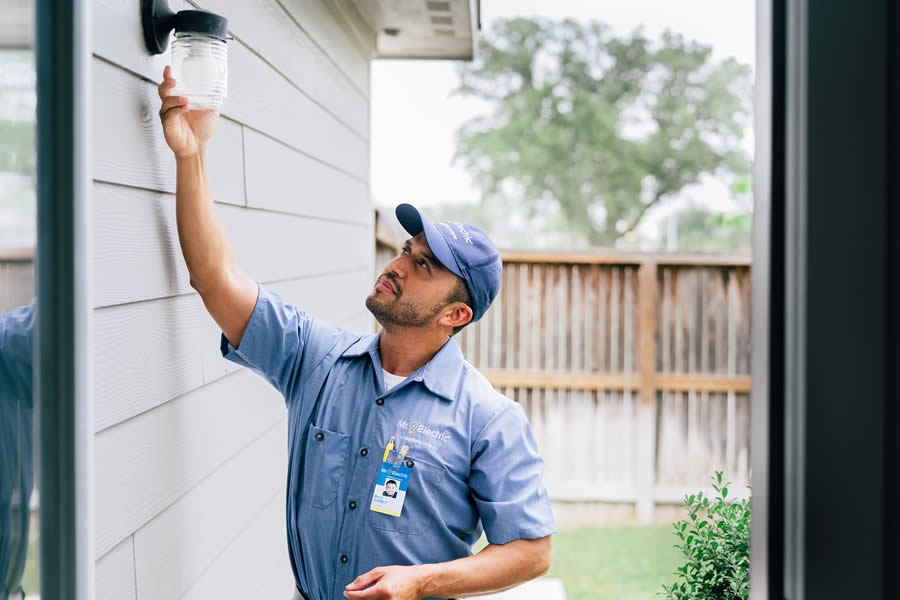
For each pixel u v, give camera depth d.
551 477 5.62
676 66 15.98
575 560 5.01
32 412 0.94
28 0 0.91
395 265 1.72
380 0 3.42
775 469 0.83
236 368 1.97
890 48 0.78
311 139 2.76
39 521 0.95
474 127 17.08
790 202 0.81
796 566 0.81
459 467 1.63
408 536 1.58
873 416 0.79
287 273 2.42
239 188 1.94
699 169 16.08
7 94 0.90
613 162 16.31
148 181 1.40
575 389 5.58
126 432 1.32
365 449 1.63
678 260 5.44
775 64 0.82
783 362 0.83
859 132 0.78
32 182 0.92
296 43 2.53
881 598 0.79
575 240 16.86
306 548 1.66
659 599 4.33
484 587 1.57
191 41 1.40
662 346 5.49
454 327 1.77
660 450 5.52
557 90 16.41
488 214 17.52
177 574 1.56
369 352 1.72
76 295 0.94
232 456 1.95
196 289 1.58
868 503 0.79
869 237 0.79
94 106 1.20
